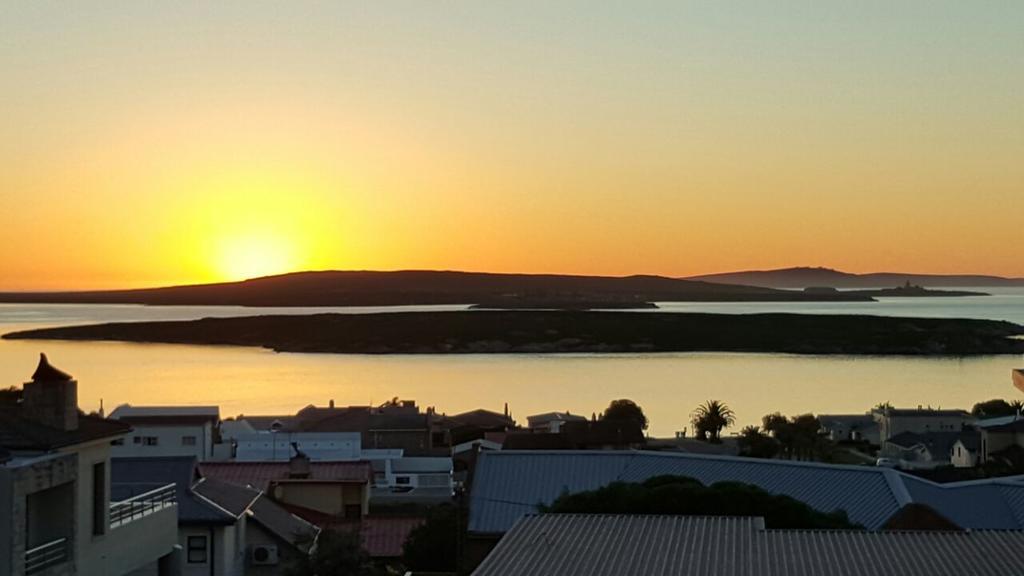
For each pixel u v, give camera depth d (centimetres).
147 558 3900
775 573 2911
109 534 3622
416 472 10688
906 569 2922
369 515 7781
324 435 12469
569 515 3666
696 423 16488
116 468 5428
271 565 5606
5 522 2991
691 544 3244
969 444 14375
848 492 5625
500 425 15625
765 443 13425
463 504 6091
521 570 2969
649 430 17550
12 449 3247
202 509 5184
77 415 3578
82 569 3425
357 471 8194
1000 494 5556
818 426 14625
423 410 19125
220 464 8006
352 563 5544
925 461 14512
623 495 4644
